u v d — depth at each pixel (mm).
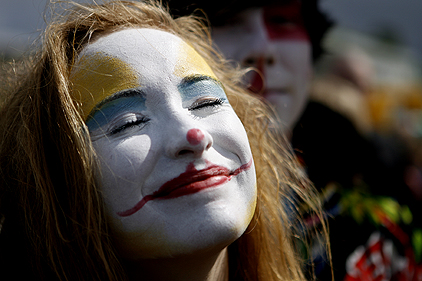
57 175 898
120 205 788
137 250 795
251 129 1200
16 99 999
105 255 840
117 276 847
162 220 763
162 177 775
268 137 1281
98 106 833
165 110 822
